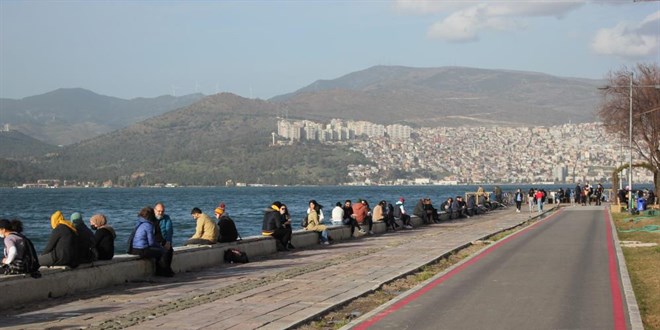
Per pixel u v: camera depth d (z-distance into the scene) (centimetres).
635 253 2406
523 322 1243
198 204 11925
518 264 2103
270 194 18675
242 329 1180
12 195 18225
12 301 1391
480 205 5672
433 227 3947
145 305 1416
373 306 1438
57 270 1519
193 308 1375
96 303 1436
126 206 11369
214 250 2109
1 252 3641
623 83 6619
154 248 1791
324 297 1502
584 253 2417
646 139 6444
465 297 1505
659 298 1484
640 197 5262
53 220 1566
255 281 1759
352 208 3294
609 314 1312
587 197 7044
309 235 2780
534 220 4525
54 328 1195
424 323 1236
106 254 1673
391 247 2677
